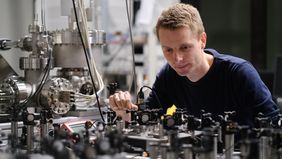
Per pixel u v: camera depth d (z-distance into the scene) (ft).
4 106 6.01
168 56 5.55
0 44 6.54
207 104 6.37
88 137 4.28
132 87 8.02
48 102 6.16
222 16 12.15
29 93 6.16
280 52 12.01
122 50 14.47
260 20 12.03
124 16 13.88
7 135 4.91
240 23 12.18
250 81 5.91
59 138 4.11
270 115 5.51
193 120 4.68
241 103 6.05
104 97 7.12
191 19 5.49
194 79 6.29
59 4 7.92
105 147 3.40
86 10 6.90
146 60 13.96
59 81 6.27
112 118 5.43
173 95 6.88
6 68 6.81
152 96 6.83
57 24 7.90
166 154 4.10
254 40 12.10
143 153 4.64
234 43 12.23
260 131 4.17
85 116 6.54
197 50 5.67
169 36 5.37
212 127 4.41
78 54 6.67
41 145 4.25
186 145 4.13
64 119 6.18
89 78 6.79
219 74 6.17
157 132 4.86
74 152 3.77
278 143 4.16
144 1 13.60
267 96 5.85
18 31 7.55
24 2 7.61
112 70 14.74
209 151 3.84
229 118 4.80
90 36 6.84
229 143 4.38
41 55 6.36
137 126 5.08
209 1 12.00
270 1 12.00
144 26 13.84
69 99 6.22
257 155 3.84
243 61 6.19
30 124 5.03
